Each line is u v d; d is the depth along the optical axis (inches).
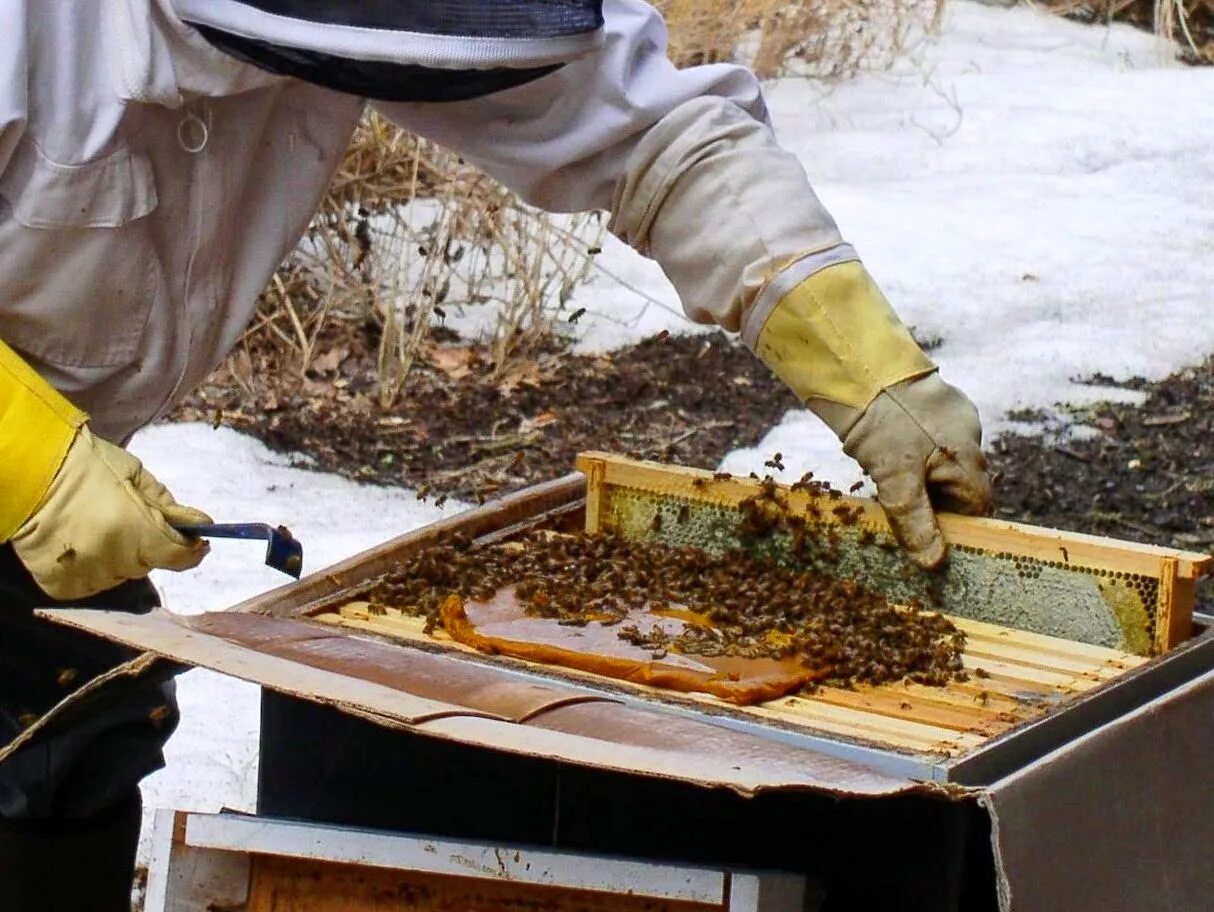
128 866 196.7
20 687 182.5
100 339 177.0
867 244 442.9
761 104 192.1
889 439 175.5
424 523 329.7
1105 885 128.8
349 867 139.6
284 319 404.5
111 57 163.8
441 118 184.5
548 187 187.0
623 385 390.0
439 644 155.1
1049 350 390.0
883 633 161.0
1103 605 165.0
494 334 408.8
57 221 165.0
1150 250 442.3
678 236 182.4
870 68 569.6
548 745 116.5
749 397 382.9
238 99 177.2
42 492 158.9
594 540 184.9
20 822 185.5
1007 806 119.5
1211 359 386.9
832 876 134.5
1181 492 330.6
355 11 140.8
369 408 381.4
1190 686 142.0
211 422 371.9
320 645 146.9
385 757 153.8
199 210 178.2
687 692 145.6
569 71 178.4
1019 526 169.3
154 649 129.3
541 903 134.3
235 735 259.6
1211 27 613.0
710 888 127.7
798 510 180.9
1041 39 609.6
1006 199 474.0
